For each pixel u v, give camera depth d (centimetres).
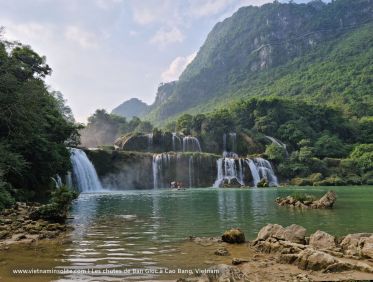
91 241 1500
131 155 7612
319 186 7525
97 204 3406
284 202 3145
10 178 3372
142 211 2727
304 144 10550
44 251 1303
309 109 12512
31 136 3425
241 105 12394
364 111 14150
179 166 7994
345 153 10394
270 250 1277
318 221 2069
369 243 1188
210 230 1794
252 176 8231
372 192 4966
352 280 942
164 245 1417
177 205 3247
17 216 2138
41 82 4600
